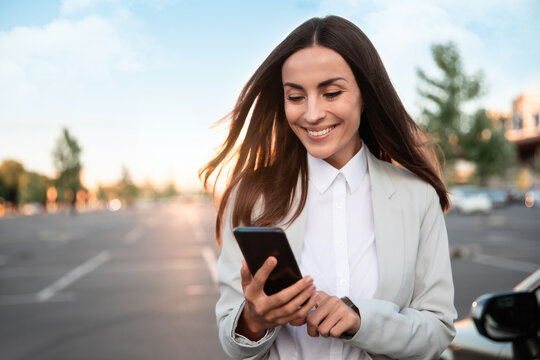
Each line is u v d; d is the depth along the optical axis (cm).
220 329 114
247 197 122
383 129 123
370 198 123
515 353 168
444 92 1363
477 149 1595
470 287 730
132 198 12000
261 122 127
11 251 1555
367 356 114
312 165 123
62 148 3734
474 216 2616
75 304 699
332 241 120
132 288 803
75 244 1719
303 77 110
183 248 1409
